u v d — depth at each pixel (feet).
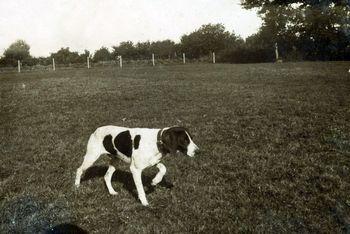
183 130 21.26
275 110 46.62
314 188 23.82
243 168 28.14
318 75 78.74
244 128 39.11
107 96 65.41
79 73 122.83
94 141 24.38
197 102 55.77
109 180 24.86
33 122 47.62
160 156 21.79
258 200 22.45
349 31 142.10
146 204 22.30
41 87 82.99
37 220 21.08
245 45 172.86
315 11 145.48
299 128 37.81
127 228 19.95
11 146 36.91
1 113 54.80
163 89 70.74
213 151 32.09
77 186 25.38
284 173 26.61
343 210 20.80
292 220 19.99
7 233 20.06
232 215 20.88
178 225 19.93
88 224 20.66
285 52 156.87
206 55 203.51
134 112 50.80
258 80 78.13
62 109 55.57
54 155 33.24
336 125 37.93
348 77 72.18
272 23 155.33
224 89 67.05
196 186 24.82
